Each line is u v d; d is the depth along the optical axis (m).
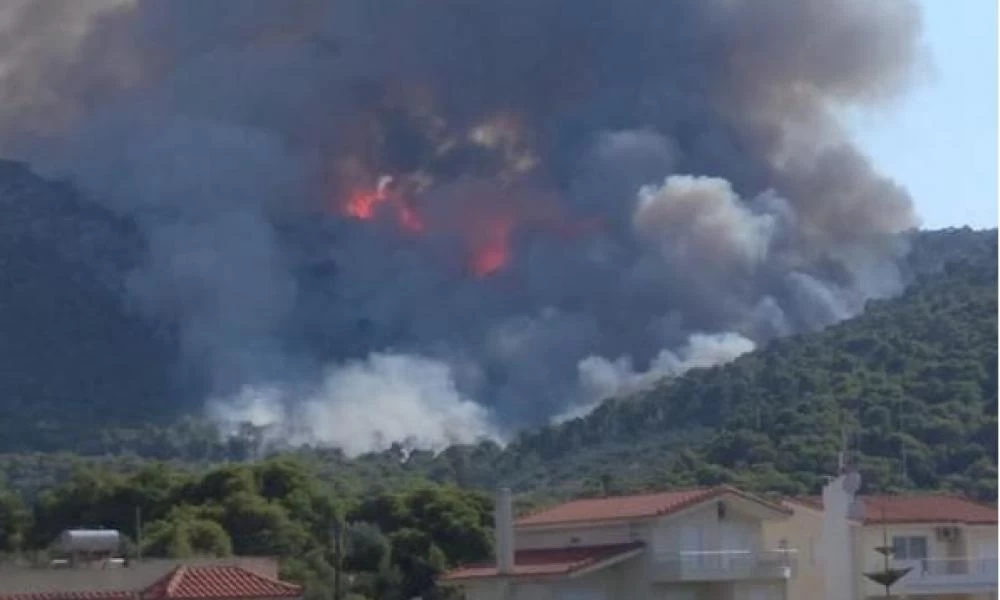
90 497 115.00
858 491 87.00
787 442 138.62
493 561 80.12
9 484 173.25
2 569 64.12
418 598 92.94
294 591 59.47
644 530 71.94
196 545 100.06
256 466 116.25
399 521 104.81
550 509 80.81
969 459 130.75
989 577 75.62
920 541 78.06
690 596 72.81
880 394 147.75
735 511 73.88
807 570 77.12
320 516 109.31
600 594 71.06
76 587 62.56
